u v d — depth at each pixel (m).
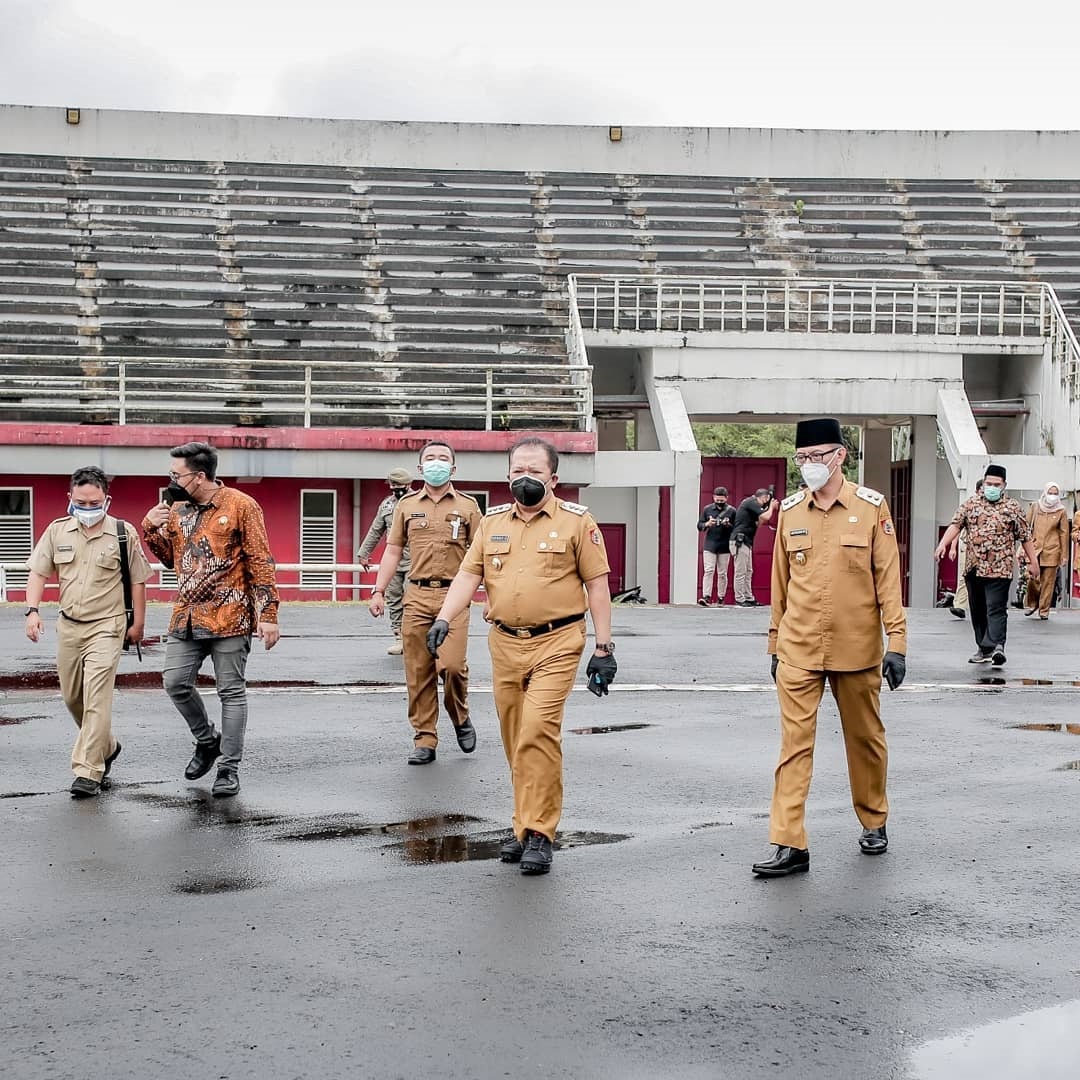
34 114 39.03
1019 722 12.05
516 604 7.55
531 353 32.47
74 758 9.05
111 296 33.31
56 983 5.63
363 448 27.11
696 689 13.76
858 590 7.38
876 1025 5.24
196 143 39.66
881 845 7.67
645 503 32.12
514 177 40.44
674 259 36.75
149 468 26.67
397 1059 4.91
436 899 6.79
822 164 41.25
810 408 31.77
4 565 23.61
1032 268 36.94
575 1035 5.12
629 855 7.62
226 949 6.04
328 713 12.23
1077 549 26.95
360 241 36.88
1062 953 6.05
